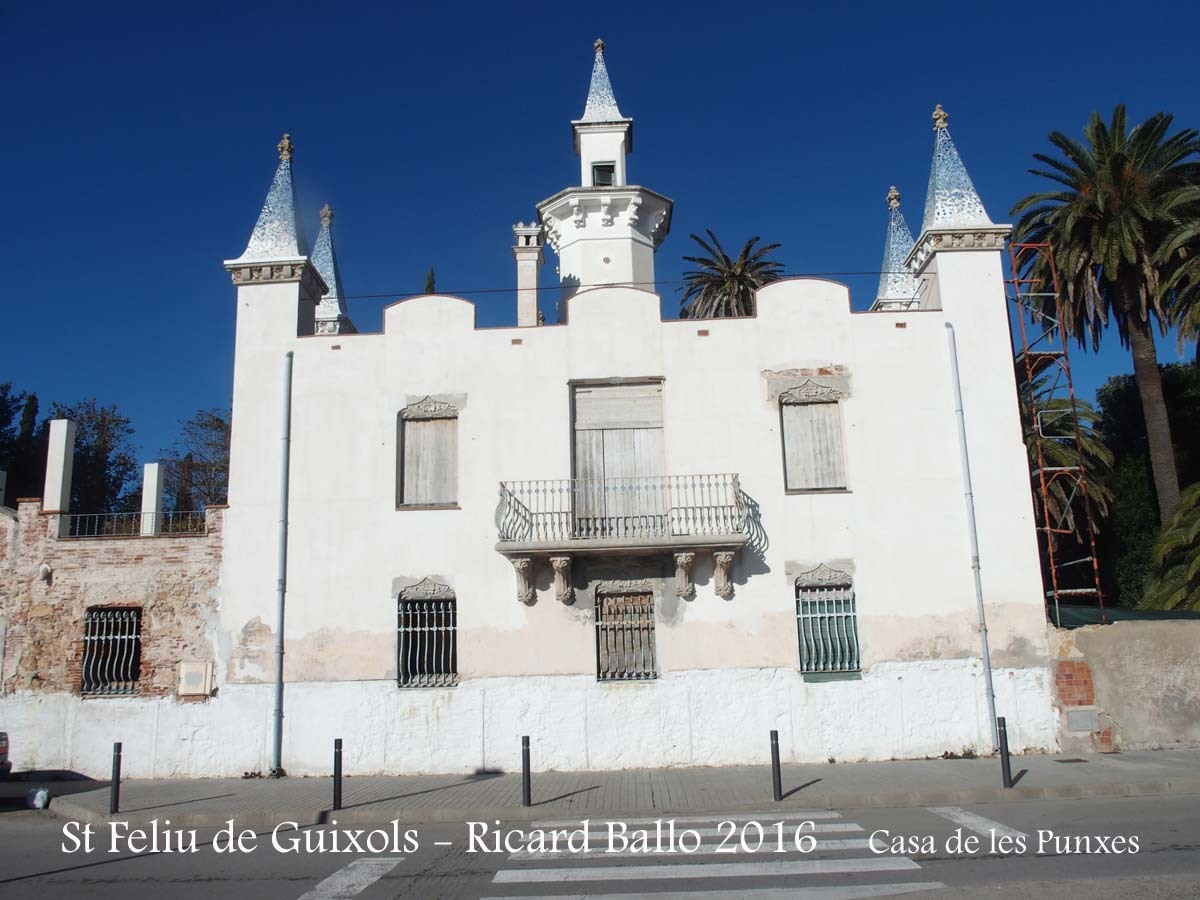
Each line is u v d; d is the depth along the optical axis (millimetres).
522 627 19016
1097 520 36688
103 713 19188
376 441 20000
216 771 18781
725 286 44281
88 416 46750
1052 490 33500
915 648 18844
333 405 20203
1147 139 29531
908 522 19344
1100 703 18641
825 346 20094
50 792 17203
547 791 16078
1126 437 40594
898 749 18469
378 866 11070
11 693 19406
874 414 19812
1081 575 38062
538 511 19469
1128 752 18234
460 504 19609
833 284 20359
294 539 19641
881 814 13492
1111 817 12562
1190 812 12797
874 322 20219
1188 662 18750
